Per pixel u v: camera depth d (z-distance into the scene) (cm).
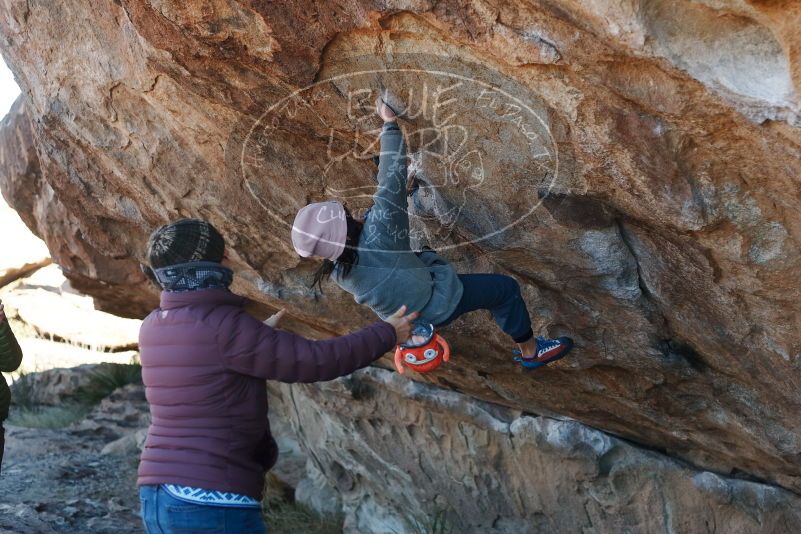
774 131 196
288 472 688
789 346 268
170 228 241
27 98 383
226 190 327
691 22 184
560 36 201
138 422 834
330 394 516
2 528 534
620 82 206
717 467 383
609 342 313
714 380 312
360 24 225
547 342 292
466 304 267
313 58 241
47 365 1118
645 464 396
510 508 468
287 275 373
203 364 233
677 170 223
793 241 231
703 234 242
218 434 234
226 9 234
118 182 379
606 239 264
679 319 288
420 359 257
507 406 445
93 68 322
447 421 473
